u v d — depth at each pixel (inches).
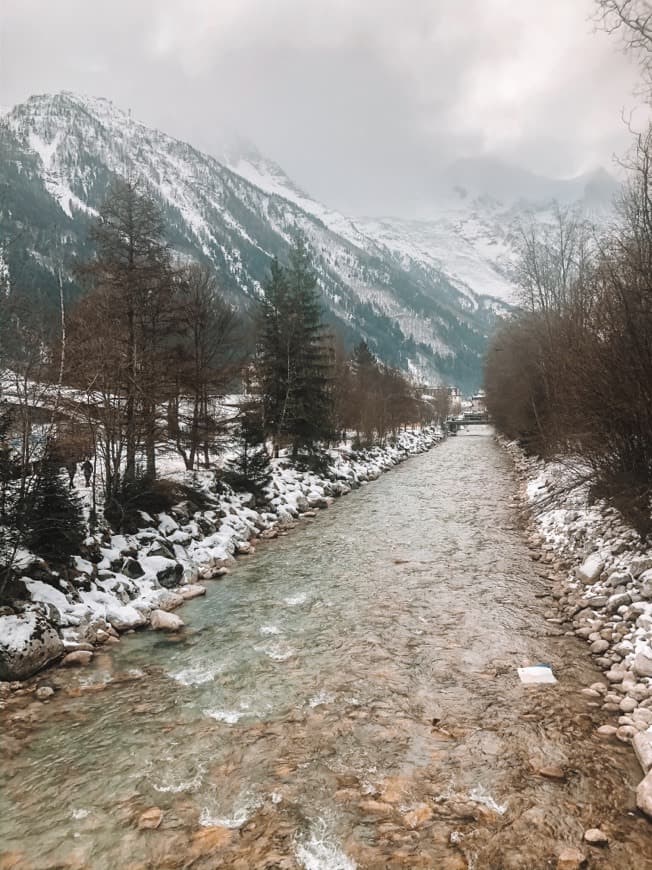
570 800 221.5
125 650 395.2
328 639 402.6
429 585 519.2
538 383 1217.4
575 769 240.7
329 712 299.3
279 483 1023.6
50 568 449.1
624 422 446.6
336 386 1686.8
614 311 434.6
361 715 294.8
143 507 653.3
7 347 427.8
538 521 759.1
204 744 272.4
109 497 606.9
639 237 435.8
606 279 482.0
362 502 1049.5
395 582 534.0
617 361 421.4
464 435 3646.7
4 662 341.7
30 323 439.2
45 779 248.1
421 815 216.2
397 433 2657.5
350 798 228.1
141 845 205.8
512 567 569.0
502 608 449.1
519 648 370.6
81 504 565.9
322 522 868.0
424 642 389.1
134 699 321.1
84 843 207.9
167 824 216.7
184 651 391.2
